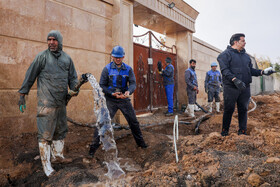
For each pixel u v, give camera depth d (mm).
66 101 2602
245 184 1858
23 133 3326
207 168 2180
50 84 2336
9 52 3166
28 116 3404
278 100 8625
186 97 7727
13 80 3223
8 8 3137
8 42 3152
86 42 4270
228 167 2137
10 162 2562
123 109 2912
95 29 4449
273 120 5016
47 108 2314
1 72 3094
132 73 2998
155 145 3211
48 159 2342
